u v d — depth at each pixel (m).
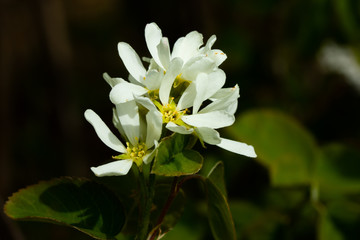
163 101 0.28
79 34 0.80
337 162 0.40
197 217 0.39
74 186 0.29
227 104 0.29
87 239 0.50
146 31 0.29
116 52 0.78
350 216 0.37
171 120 0.28
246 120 0.41
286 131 0.41
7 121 0.59
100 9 0.82
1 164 0.58
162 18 0.61
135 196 0.30
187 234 0.39
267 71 0.62
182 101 0.28
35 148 0.64
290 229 0.39
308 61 0.60
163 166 0.27
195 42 0.29
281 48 0.61
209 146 0.48
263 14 0.64
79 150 0.64
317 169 0.40
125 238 0.30
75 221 0.28
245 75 0.62
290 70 0.61
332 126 0.57
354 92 0.57
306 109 0.60
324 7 0.57
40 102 0.65
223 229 0.29
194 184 0.48
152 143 0.28
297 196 0.43
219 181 0.29
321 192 0.41
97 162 0.66
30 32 0.72
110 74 0.76
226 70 0.63
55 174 0.64
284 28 0.60
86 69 0.76
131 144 0.28
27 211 0.28
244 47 0.64
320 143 0.57
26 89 0.67
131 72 0.29
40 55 0.61
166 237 0.39
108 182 0.30
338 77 0.58
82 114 0.69
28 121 0.66
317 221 0.39
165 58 0.29
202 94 0.28
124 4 0.70
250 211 0.41
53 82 0.61
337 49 0.57
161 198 0.30
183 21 0.59
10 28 0.66
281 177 0.40
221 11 0.65
